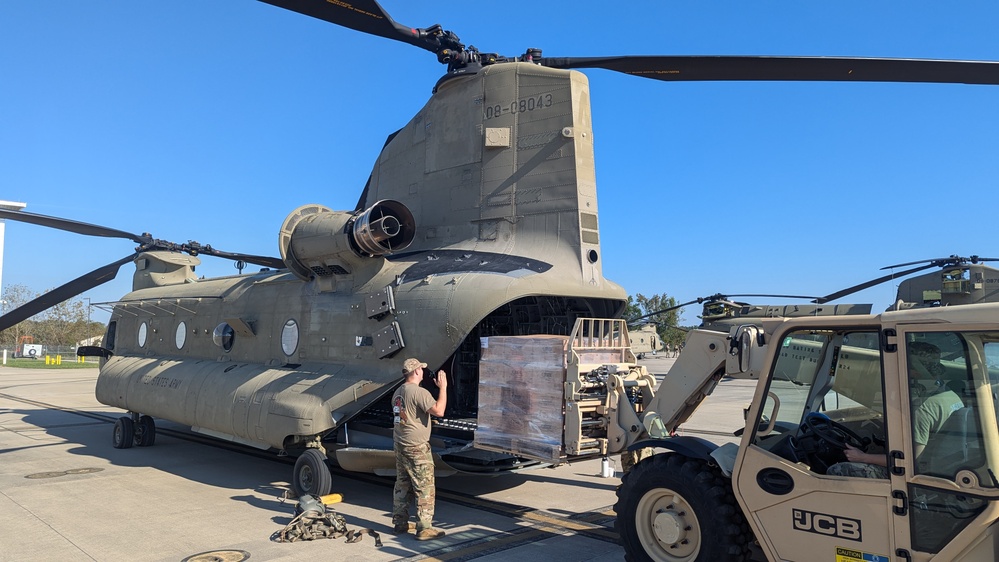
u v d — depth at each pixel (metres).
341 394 7.15
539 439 5.52
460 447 6.51
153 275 13.41
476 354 7.73
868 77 6.09
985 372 3.31
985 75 5.78
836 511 3.72
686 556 4.41
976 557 3.27
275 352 8.81
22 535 5.99
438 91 8.20
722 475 4.41
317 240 7.96
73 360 54.66
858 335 4.65
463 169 7.81
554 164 7.12
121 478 8.66
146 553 5.46
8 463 9.77
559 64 7.49
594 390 5.48
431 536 5.85
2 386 25.16
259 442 7.84
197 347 10.53
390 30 6.78
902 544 3.45
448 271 7.09
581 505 7.20
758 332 4.50
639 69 6.82
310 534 5.86
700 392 4.99
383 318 7.33
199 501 7.34
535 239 7.16
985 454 3.26
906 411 3.50
